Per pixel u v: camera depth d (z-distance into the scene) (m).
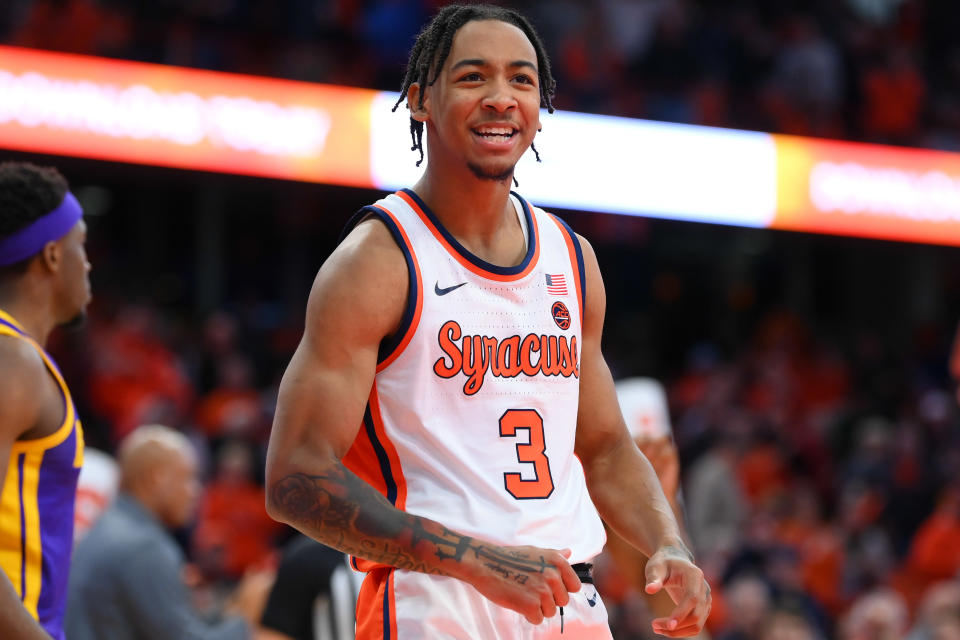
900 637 24.81
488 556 6.92
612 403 8.38
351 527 6.98
